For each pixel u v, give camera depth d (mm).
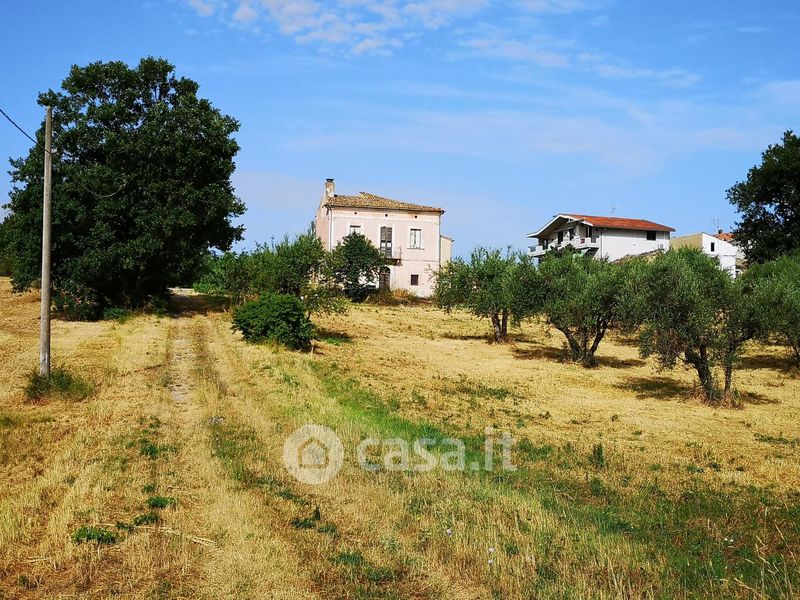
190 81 38188
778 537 8609
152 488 9758
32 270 34562
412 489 9984
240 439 12914
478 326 43406
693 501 10234
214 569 7066
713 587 6938
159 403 16391
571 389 22719
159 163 35531
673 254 28891
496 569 7156
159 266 36812
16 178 34469
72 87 35562
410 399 18750
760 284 22328
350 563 7270
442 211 58812
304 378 20391
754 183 49625
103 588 6605
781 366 28453
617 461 12781
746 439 15477
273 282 30391
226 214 38125
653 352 20891
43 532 8070
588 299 27578
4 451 11633
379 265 54219
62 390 16812
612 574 7027
